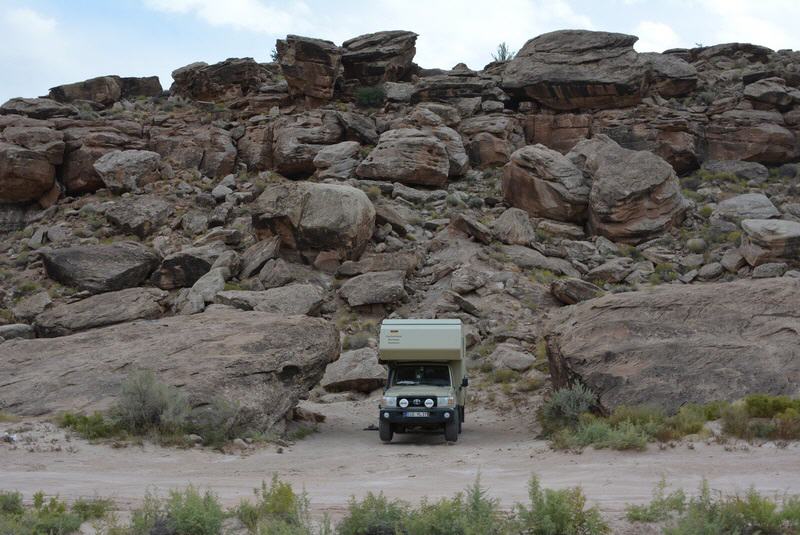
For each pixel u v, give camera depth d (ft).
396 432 74.64
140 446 59.57
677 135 173.58
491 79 194.08
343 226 132.16
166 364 73.87
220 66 205.57
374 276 125.29
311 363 78.13
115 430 62.28
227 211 155.63
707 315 74.28
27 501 39.17
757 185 165.89
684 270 133.49
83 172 172.04
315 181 167.32
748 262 127.24
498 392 94.43
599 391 66.23
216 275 126.52
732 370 65.10
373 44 204.64
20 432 60.64
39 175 166.91
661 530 31.55
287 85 197.26
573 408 65.31
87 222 158.51
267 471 53.31
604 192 142.92
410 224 148.46
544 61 185.68
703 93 188.85
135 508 37.91
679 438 54.34
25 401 69.31
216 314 89.92
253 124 188.85
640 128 175.42
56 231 156.15
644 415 58.95
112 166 169.07
